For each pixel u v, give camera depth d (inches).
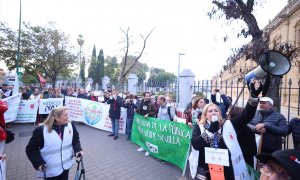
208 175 107.1
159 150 267.4
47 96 520.4
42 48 1024.2
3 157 137.3
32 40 1016.2
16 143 326.3
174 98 465.7
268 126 146.8
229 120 109.0
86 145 328.5
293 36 673.6
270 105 161.6
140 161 263.4
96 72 2068.2
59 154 138.3
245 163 105.6
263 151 151.1
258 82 102.8
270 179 55.4
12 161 253.1
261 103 163.6
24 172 223.5
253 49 247.1
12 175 215.9
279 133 147.3
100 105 458.0
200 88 397.1
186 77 430.3
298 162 52.8
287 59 95.0
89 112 477.4
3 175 148.0
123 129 419.8
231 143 102.4
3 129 136.9
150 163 257.3
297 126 153.6
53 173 136.3
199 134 114.3
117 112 374.9
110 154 287.6
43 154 136.0
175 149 244.4
